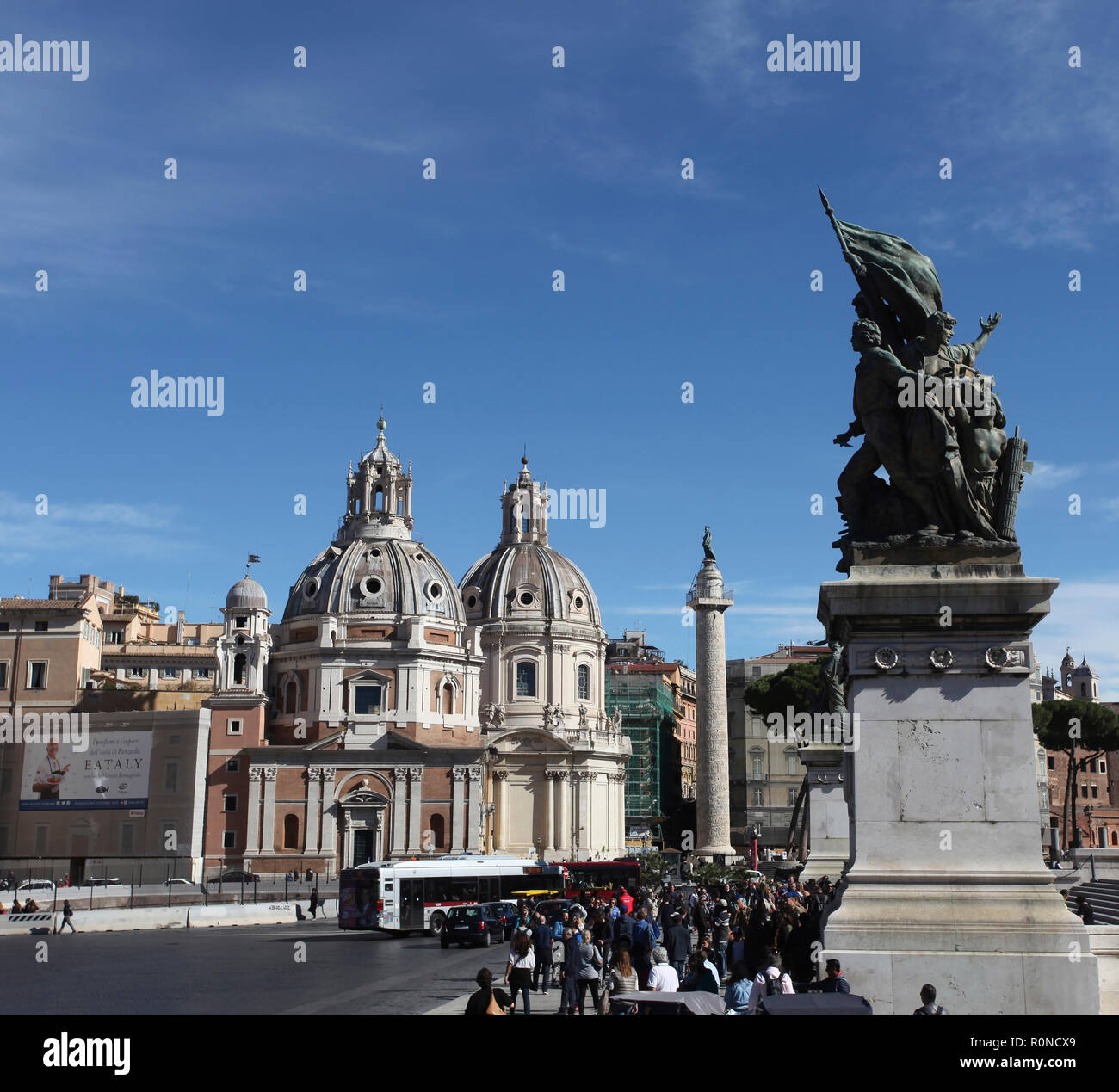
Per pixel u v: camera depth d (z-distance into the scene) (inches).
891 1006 547.2
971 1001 544.4
